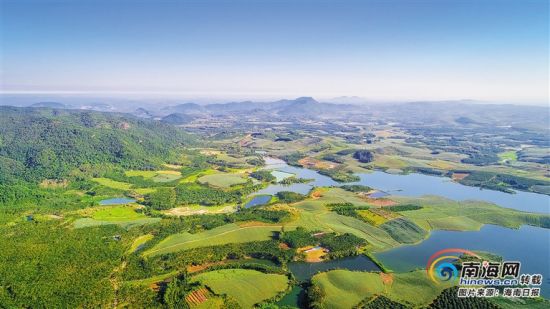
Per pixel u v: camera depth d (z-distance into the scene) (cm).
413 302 15900
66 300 15325
